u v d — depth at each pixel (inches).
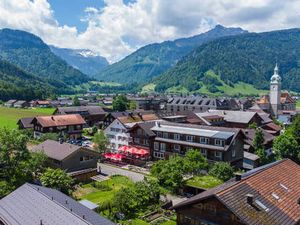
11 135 2181.3
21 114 7249.0
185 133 3093.0
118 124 3897.6
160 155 3297.2
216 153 2893.7
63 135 4244.6
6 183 2071.9
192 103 7396.7
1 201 1472.7
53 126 4407.0
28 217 1264.8
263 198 1274.6
